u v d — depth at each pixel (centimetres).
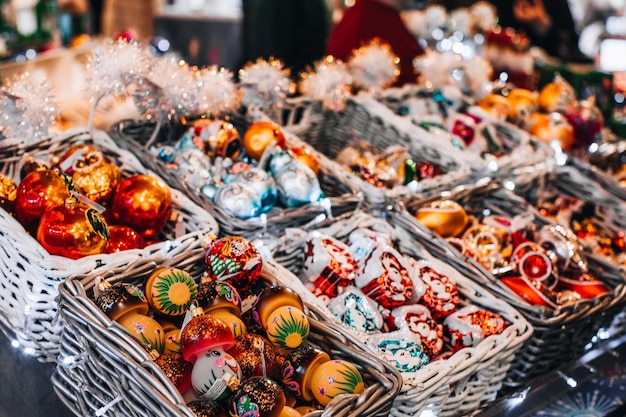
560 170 149
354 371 91
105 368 90
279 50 197
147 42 258
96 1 288
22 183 106
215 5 302
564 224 140
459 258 119
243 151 132
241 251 102
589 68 208
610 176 149
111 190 115
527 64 192
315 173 129
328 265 110
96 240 100
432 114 160
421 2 213
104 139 125
